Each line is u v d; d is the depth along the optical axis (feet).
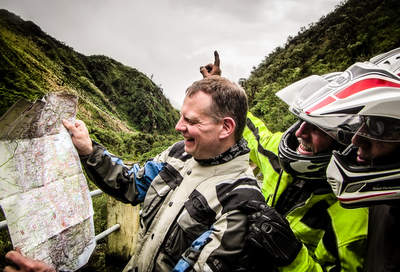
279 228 2.60
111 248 7.38
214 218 2.75
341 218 3.29
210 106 2.79
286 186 4.33
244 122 3.06
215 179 2.93
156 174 3.62
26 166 2.47
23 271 2.28
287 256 2.60
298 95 3.64
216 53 4.48
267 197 4.75
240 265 2.58
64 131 2.99
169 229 2.85
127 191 3.62
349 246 3.04
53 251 2.61
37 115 2.51
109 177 3.49
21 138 2.45
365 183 2.53
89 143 3.31
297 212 3.90
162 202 3.19
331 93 2.97
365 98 2.55
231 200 2.75
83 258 2.99
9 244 6.71
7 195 2.28
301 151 3.82
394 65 3.16
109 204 7.30
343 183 2.69
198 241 2.57
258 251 2.71
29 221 2.42
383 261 2.56
